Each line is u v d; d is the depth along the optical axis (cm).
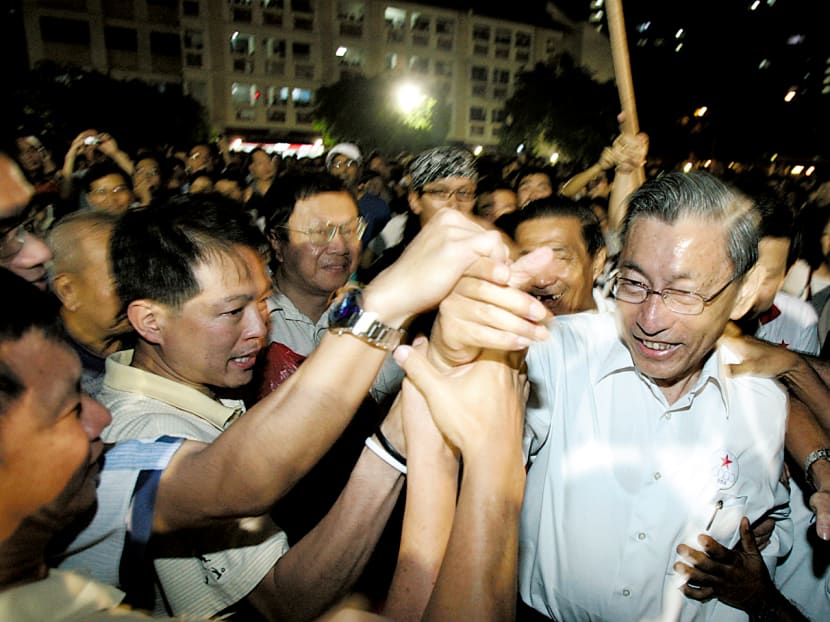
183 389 136
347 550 105
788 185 885
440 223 79
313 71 4784
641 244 129
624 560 143
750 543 140
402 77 4988
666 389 146
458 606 75
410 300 77
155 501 99
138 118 2639
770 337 257
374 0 4869
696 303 125
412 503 91
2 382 73
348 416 83
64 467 79
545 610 156
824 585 167
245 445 83
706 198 124
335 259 247
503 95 5572
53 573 80
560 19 5456
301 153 4325
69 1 3672
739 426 143
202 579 116
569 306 214
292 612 111
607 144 3328
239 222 140
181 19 4272
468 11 5234
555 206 218
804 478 156
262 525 121
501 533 78
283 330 241
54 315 81
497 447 81
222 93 4522
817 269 336
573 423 148
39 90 2138
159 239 130
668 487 142
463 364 85
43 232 225
